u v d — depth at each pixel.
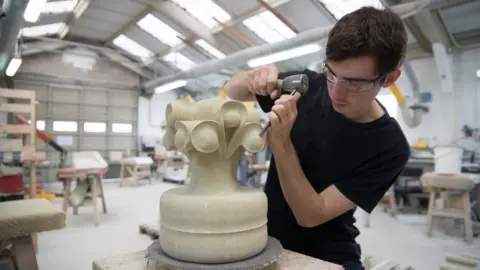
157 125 9.19
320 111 0.84
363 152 0.79
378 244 2.98
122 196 5.26
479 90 5.00
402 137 0.80
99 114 8.34
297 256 0.72
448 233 3.36
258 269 0.59
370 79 0.61
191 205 0.58
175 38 6.49
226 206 0.58
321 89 0.87
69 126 7.95
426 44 5.05
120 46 7.57
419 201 4.63
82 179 3.60
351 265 0.83
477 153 4.97
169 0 5.18
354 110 0.70
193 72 6.62
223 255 0.57
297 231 0.89
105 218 3.78
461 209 3.12
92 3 5.43
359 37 0.56
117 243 2.92
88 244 2.89
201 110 0.66
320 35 4.21
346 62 0.59
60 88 7.88
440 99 5.30
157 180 7.36
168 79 7.41
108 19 6.16
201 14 5.46
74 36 7.25
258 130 0.65
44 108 7.68
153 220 3.71
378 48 0.56
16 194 2.59
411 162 4.72
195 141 0.59
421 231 3.43
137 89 8.88
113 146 8.50
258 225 0.62
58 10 5.66
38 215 1.34
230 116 0.63
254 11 4.87
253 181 5.13
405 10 3.59
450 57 5.14
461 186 3.04
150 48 7.24
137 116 8.86
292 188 0.68
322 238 0.87
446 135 5.25
